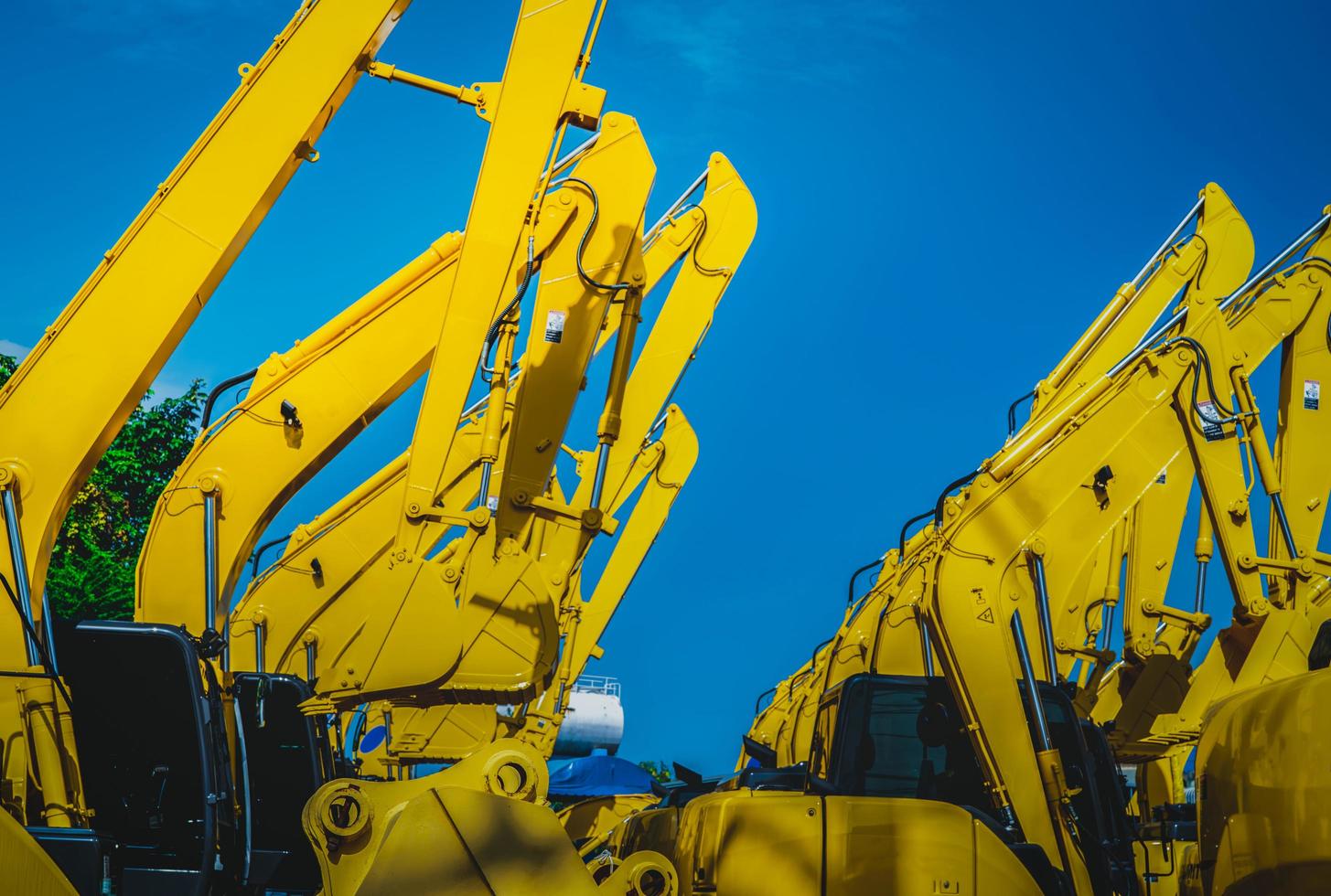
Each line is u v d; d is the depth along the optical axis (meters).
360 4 8.61
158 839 7.50
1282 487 11.44
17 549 7.39
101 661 7.55
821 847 6.89
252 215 8.29
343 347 10.71
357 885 5.78
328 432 10.50
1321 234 11.73
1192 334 10.70
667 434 18.78
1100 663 14.68
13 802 6.81
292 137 8.41
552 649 8.86
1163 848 8.92
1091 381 14.25
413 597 8.81
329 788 5.88
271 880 9.63
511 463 9.17
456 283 8.91
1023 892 6.83
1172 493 14.95
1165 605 14.45
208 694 7.86
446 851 5.88
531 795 6.13
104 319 7.92
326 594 12.55
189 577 10.04
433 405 8.87
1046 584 9.17
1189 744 12.24
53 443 7.68
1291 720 5.51
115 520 31.05
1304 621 10.50
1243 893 5.86
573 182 9.37
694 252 14.49
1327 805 5.15
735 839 7.02
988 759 8.68
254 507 10.30
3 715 6.97
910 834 6.88
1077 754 8.91
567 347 9.21
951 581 9.10
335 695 8.83
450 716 15.25
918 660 12.37
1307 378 11.62
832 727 9.45
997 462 9.48
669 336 14.34
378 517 12.69
